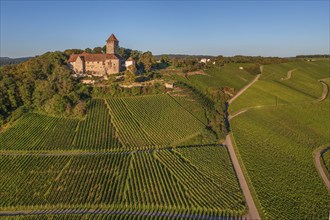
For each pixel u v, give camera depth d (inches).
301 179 3083.2
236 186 2913.4
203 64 6845.5
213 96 5255.9
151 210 2586.1
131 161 3297.2
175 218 2453.2
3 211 2630.4
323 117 4803.2
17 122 4156.0
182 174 3075.8
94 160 3326.8
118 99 4690.0
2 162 3316.9
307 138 4109.3
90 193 2797.7
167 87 5073.8
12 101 4451.3
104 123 4101.9
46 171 3134.8
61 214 2522.1
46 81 4731.8
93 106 4488.2
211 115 4534.9
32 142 3705.7
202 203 2655.0
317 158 3595.0
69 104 4345.5
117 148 3582.7
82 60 5782.5
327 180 3115.2
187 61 6968.5
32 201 2709.2
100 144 3661.4
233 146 3818.9
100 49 7170.3
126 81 5083.7
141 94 4879.4
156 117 4284.0
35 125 4077.3
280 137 4062.5
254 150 3659.0
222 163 3324.3
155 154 3447.3
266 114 4803.2
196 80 5679.1
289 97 5482.3
